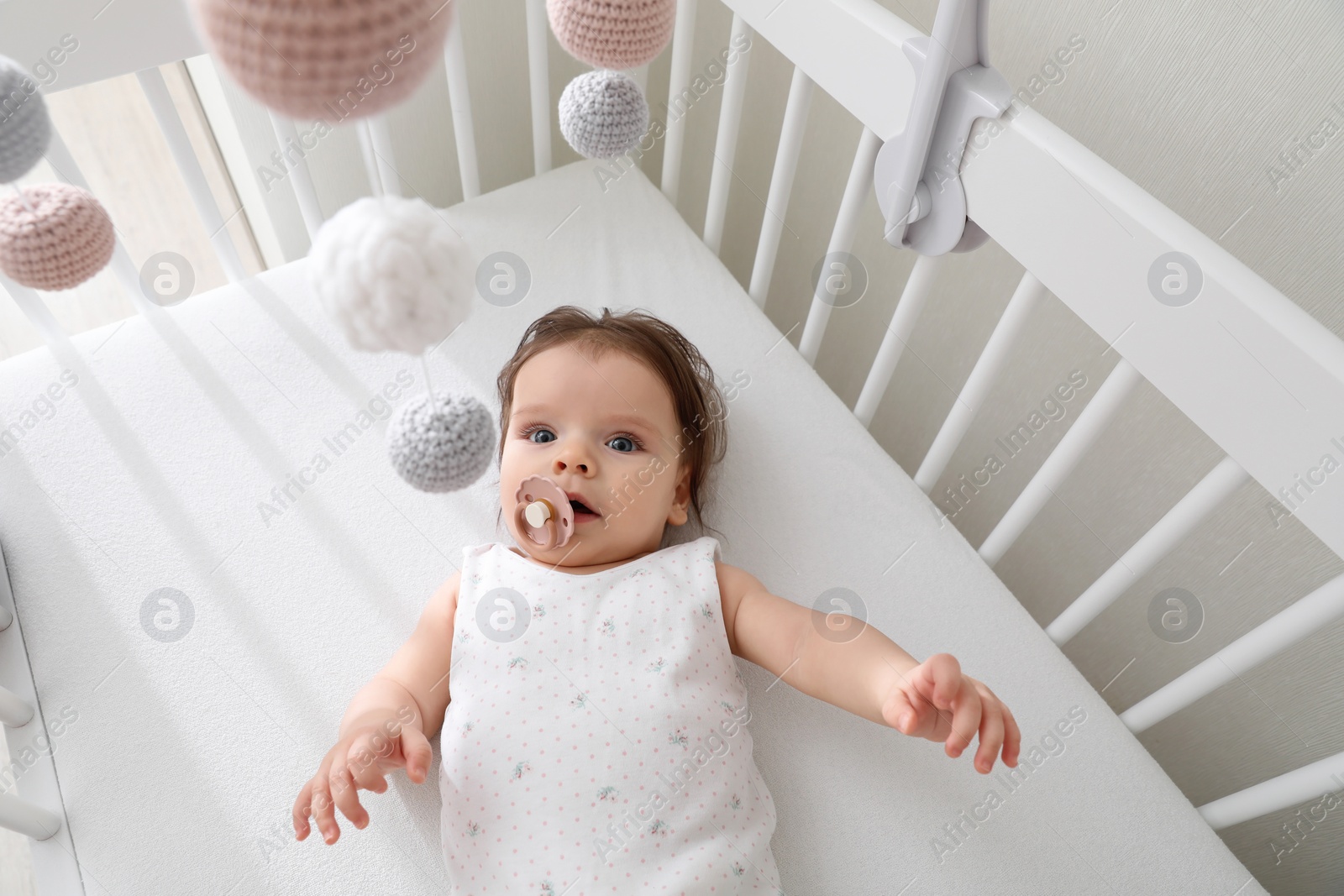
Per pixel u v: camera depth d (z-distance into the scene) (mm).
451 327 362
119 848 829
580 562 958
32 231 524
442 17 333
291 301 1155
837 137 1350
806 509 1064
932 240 869
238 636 939
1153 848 889
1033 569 1403
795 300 1623
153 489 1013
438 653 915
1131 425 1160
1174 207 1005
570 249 1224
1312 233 901
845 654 872
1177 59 932
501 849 794
